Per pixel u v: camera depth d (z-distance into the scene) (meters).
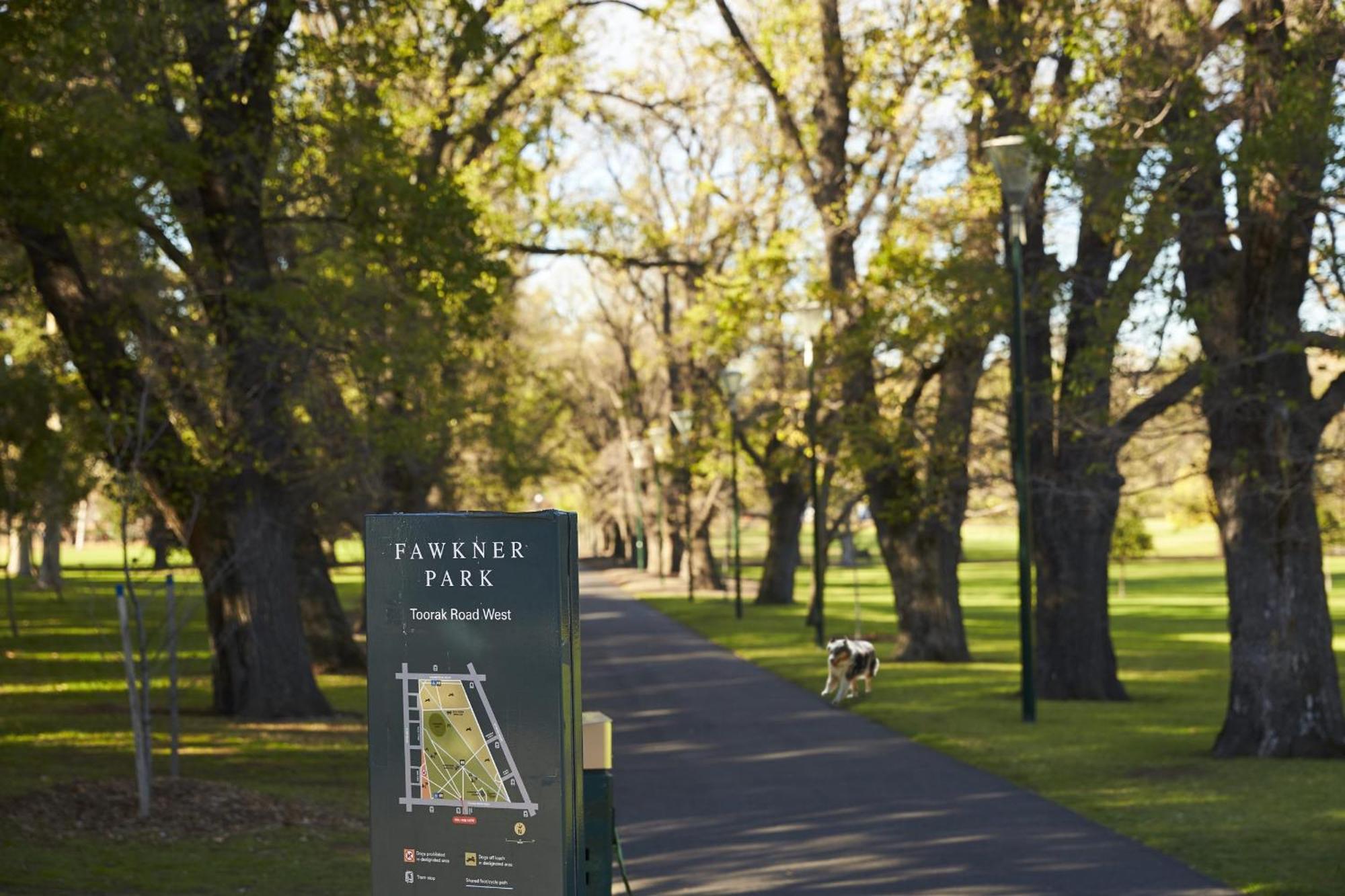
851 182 32.47
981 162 26.80
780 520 58.53
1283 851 11.27
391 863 6.02
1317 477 16.98
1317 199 15.24
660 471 72.38
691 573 60.84
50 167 14.00
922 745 18.56
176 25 17.50
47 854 10.24
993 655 35.53
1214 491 18.06
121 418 18.02
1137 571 85.81
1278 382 17.00
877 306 28.17
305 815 12.85
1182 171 16.12
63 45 14.20
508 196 33.31
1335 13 15.55
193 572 40.19
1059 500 26.19
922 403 32.16
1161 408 22.08
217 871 10.13
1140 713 22.64
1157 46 17.56
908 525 33.62
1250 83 16.06
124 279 20.44
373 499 33.66
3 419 19.36
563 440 75.44
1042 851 11.41
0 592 62.19
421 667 6.00
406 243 20.08
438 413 26.62
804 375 42.94
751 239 40.56
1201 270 18.59
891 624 46.16
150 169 15.59
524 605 5.91
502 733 5.93
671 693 25.73
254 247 21.19
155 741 18.80
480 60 21.70
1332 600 59.38
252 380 20.98
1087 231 24.06
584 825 7.30
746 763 17.02
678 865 11.09
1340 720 17.38
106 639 39.03
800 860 11.18
